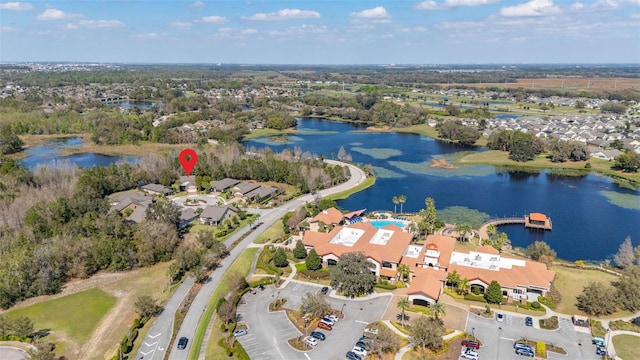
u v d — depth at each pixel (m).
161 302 99.44
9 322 85.38
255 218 153.62
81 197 147.00
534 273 102.88
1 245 115.12
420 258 112.06
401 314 93.06
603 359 78.12
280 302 98.00
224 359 79.12
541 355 79.06
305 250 120.62
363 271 101.56
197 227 147.12
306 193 185.50
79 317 93.56
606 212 165.50
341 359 79.06
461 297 100.00
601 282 107.38
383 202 176.88
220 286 106.56
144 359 79.00
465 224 147.12
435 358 78.94
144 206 155.12
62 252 110.88
